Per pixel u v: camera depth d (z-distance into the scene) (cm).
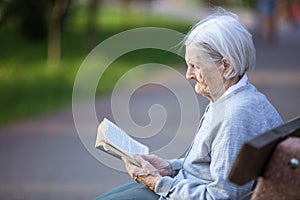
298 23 5775
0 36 3825
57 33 3017
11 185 1156
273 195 406
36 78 2488
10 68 2778
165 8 8138
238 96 504
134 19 5625
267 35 3934
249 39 509
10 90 2164
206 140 500
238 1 6159
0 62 2991
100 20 5375
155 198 534
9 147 1432
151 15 6069
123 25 5012
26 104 1969
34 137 1522
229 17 518
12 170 1250
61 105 1975
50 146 1430
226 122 490
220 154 486
